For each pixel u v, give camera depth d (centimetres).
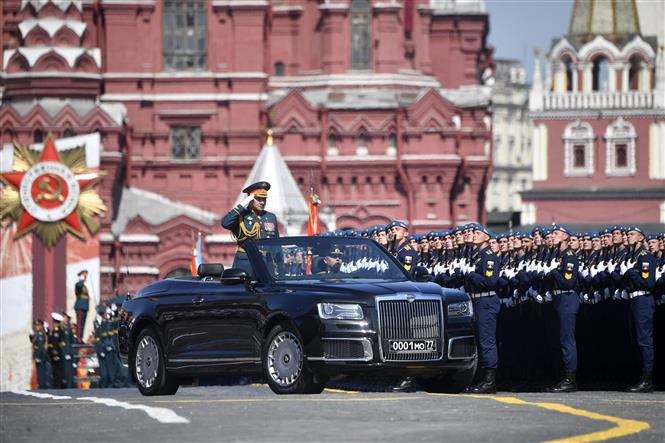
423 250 9488
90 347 15625
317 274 7206
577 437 4947
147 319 7588
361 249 7325
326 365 6750
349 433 5103
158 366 7481
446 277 9062
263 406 6038
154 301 7569
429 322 6925
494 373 8319
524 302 8869
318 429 5219
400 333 6844
